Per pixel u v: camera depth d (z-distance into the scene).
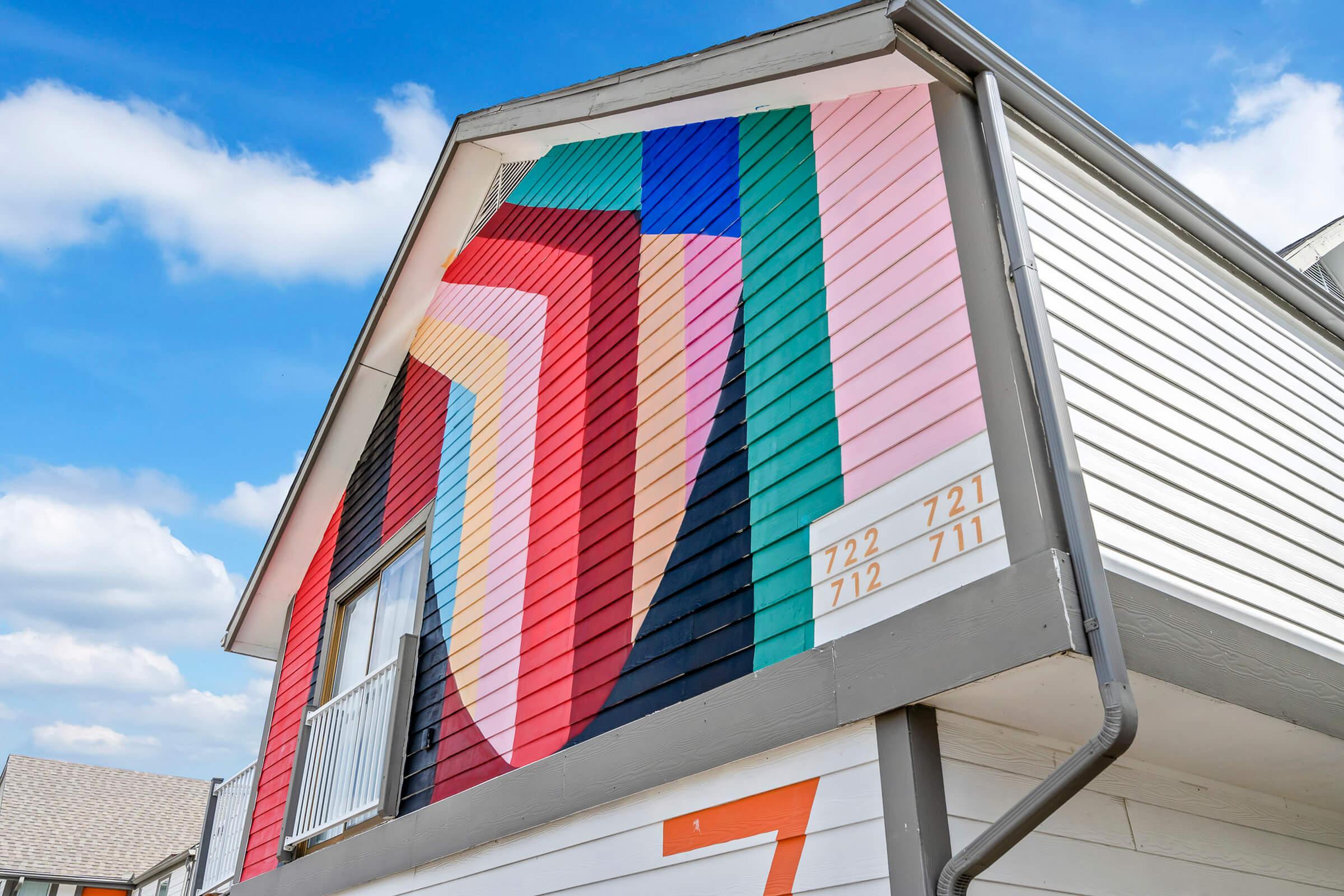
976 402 2.86
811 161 3.99
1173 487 3.07
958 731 2.80
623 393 4.61
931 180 3.31
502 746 4.53
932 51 3.28
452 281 6.98
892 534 2.97
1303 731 2.97
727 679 3.40
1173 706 2.78
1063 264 3.24
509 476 5.34
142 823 24.16
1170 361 3.45
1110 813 3.12
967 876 2.43
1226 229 4.01
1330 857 3.83
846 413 3.32
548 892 3.83
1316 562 3.49
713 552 3.70
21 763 24.28
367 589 6.91
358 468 7.65
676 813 3.39
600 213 5.43
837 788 2.86
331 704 6.34
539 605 4.65
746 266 4.12
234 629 8.23
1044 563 2.47
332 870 5.50
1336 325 4.64
